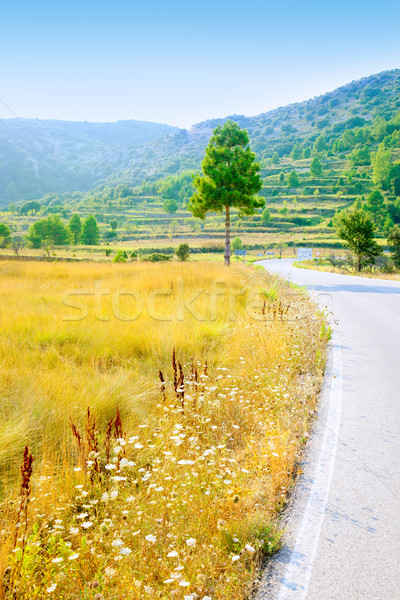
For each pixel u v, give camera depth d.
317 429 4.95
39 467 3.62
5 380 5.27
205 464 3.67
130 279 16.41
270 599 2.51
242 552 2.80
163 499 3.14
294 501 3.54
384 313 13.48
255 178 29.22
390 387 6.44
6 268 19.94
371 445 4.53
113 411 4.70
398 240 41.03
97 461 3.70
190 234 164.12
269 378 6.02
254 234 164.12
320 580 2.66
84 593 2.37
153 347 7.02
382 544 3.00
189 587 2.44
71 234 129.88
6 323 8.34
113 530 2.87
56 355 6.54
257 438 4.50
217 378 6.08
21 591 2.40
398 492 3.65
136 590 2.36
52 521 3.11
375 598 2.51
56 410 4.48
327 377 6.97
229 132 29.19
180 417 4.55
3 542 2.72
